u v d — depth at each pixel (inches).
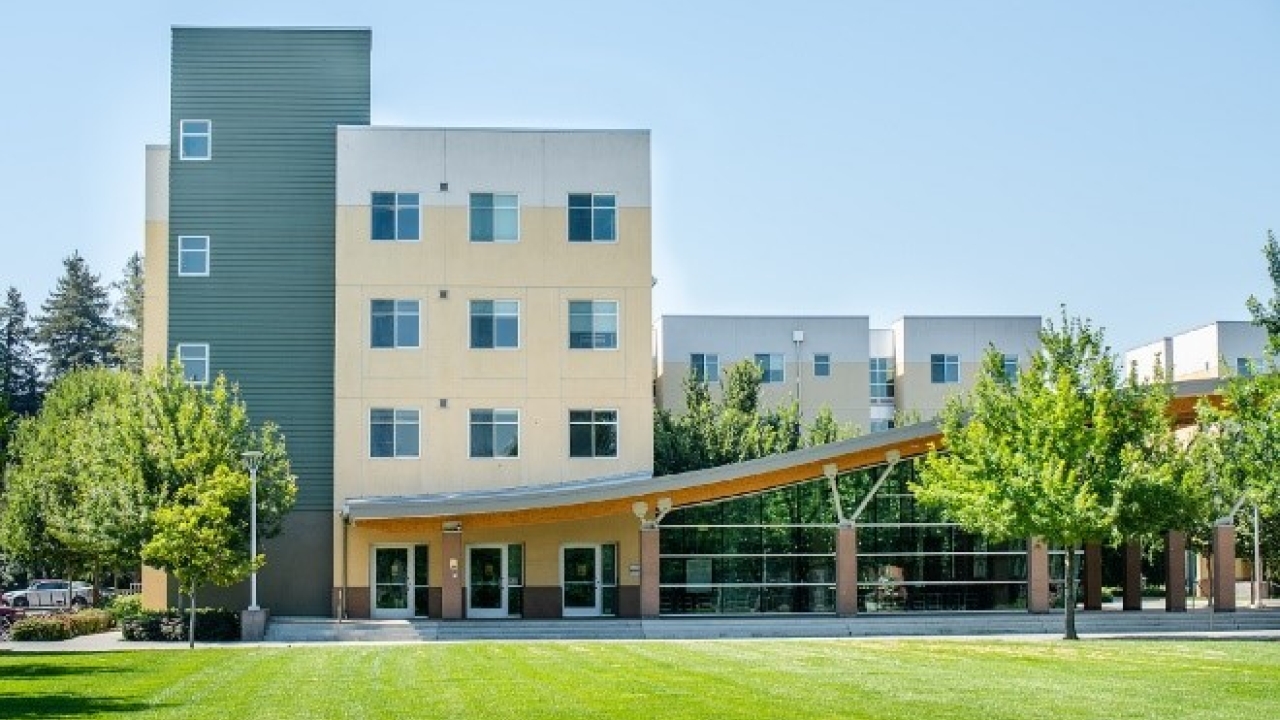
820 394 3395.7
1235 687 1004.6
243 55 2050.9
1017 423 1555.1
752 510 1899.6
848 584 1861.5
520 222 2022.6
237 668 1224.8
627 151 2037.4
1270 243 1409.9
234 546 1760.6
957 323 3444.9
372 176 2015.3
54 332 4699.8
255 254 2027.6
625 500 1844.2
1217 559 1910.7
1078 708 890.7
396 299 2007.9
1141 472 1518.2
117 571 2532.0
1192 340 3403.1
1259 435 1407.5
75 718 877.2
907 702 926.4
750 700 943.0
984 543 1903.3
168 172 2170.3
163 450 1779.0
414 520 1899.6
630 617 1927.9
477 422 2004.2
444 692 1007.6
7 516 2447.1
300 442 2007.9
